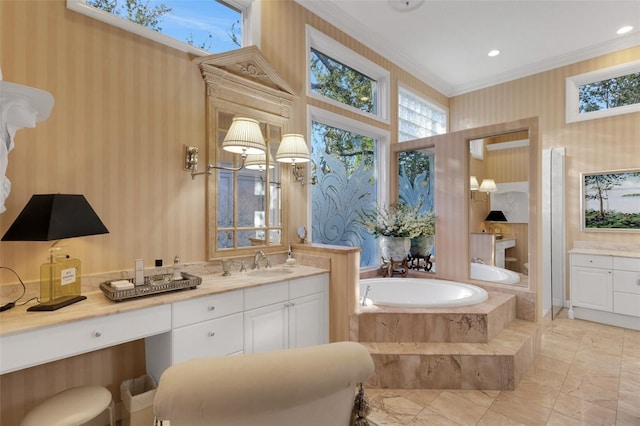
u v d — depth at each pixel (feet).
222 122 8.52
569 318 13.32
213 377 2.67
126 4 7.22
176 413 2.65
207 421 2.78
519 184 11.35
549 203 13.37
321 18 11.25
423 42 13.24
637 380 8.32
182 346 6.05
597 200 13.58
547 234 13.30
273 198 9.75
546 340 11.01
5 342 4.28
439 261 12.91
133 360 6.89
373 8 11.15
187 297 6.10
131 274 6.91
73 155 6.21
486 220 12.02
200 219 8.14
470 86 17.03
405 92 15.20
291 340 8.03
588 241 13.78
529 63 14.97
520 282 11.20
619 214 13.07
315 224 11.48
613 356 9.73
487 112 16.58
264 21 9.55
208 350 6.41
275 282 7.67
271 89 9.49
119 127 6.79
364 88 13.44
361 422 3.55
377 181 14.01
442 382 7.98
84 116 6.34
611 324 12.45
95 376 6.45
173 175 7.63
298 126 10.44
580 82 14.03
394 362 8.04
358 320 8.81
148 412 6.03
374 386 8.05
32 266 5.81
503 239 11.65
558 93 14.49
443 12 11.32
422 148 13.52
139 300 5.75
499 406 7.23
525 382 8.25
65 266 5.62
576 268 13.23
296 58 10.41
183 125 7.80
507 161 11.65
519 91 15.58
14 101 4.45
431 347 8.40
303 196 10.60
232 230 8.74
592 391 7.81
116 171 6.74
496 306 9.50
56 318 4.79
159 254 7.38
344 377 3.11
